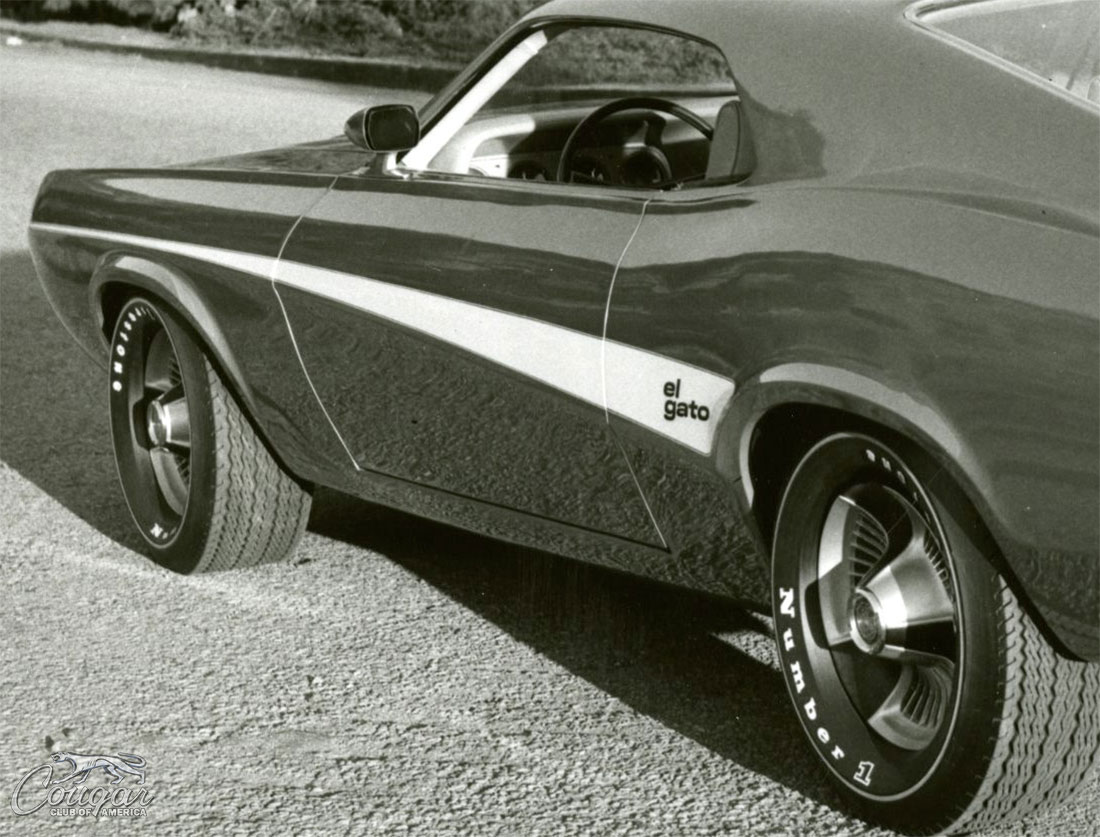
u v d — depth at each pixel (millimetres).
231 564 4863
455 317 3883
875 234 3076
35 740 3775
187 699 3990
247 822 3379
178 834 3334
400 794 3500
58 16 28781
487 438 3930
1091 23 3473
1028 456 2824
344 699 3992
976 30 3381
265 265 4391
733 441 3316
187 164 4996
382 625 4473
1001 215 2951
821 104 3311
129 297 4977
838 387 3068
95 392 7008
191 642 4355
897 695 3297
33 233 5320
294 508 4816
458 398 3955
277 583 4812
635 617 4531
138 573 4910
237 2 25172
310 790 3520
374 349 4133
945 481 2990
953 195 3041
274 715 3900
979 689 3002
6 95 17766
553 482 3816
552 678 4109
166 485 5016
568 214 3713
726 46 3535
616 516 3725
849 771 3330
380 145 4109
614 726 3834
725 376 3301
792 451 3424
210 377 4672
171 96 17703
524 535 4039
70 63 22391
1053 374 2791
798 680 3424
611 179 4438
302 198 4406
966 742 3041
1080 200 2889
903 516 3207
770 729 3822
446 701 3979
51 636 4398
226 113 16047
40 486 5773
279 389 4480
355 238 4172
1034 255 2863
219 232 4555
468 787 3529
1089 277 2787
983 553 2965
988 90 3117
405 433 4164
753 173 3396
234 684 4082
